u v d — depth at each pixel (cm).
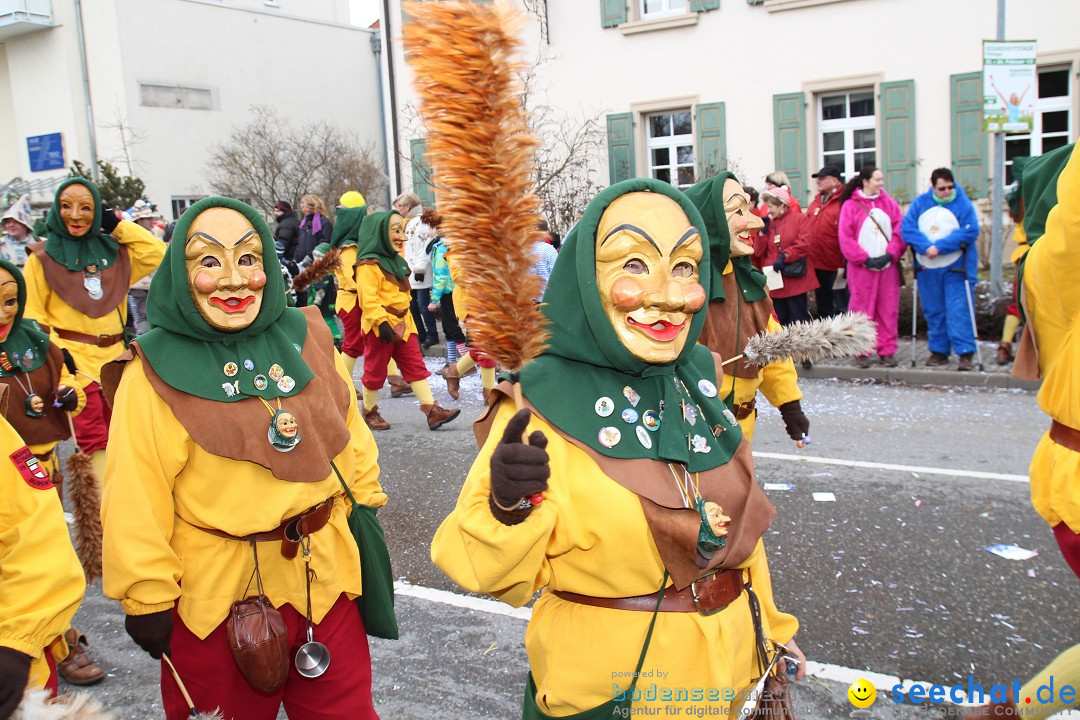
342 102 2666
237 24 2411
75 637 390
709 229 407
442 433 789
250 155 2270
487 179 172
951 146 1491
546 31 1741
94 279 572
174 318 268
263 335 281
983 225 1268
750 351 228
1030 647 377
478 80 168
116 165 2230
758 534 223
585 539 207
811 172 1591
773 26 1579
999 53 985
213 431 258
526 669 383
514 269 178
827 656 376
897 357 989
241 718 266
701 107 1644
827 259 988
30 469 233
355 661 278
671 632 211
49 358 441
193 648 260
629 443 212
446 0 166
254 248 274
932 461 646
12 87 2352
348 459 287
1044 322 288
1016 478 596
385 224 762
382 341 773
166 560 250
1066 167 263
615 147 1720
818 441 717
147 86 2258
